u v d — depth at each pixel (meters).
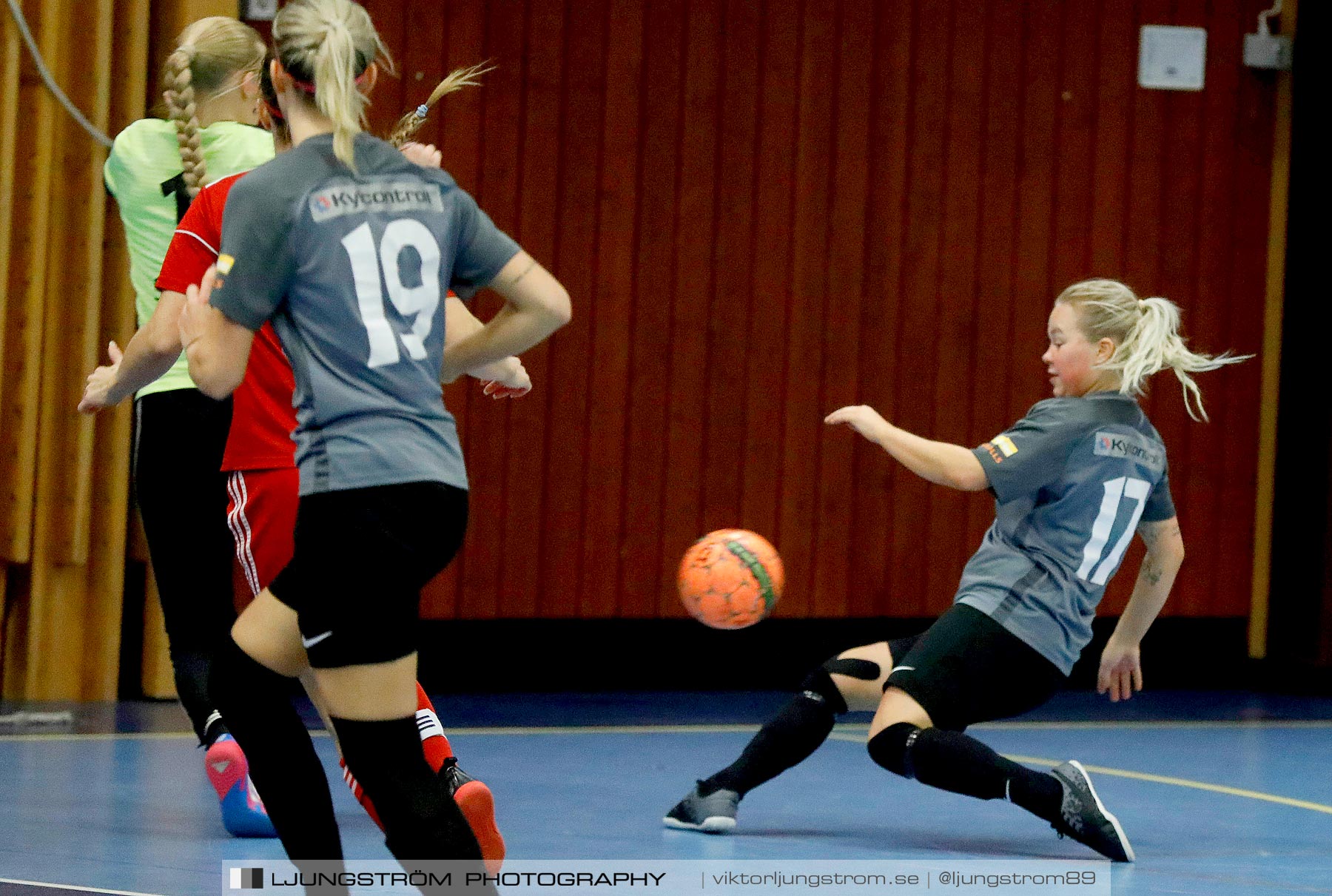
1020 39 25.78
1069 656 13.98
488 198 23.94
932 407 25.67
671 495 24.83
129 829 13.75
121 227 22.00
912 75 25.41
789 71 24.95
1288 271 26.78
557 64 24.12
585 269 24.38
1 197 20.86
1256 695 25.70
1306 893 12.61
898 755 13.55
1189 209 26.55
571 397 24.42
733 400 24.98
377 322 8.81
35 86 21.16
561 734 20.31
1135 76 26.23
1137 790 17.28
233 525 12.47
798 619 25.36
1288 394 26.88
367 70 9.59
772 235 25.00
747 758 14.55
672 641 24.95
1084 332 14.18
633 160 24.47
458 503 8.98
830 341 25.30
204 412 14.20
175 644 14.19
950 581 25.91
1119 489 13.85
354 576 8.64
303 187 8.82
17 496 21.22
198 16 22.12
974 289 25.77
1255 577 27.09
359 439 8.71
